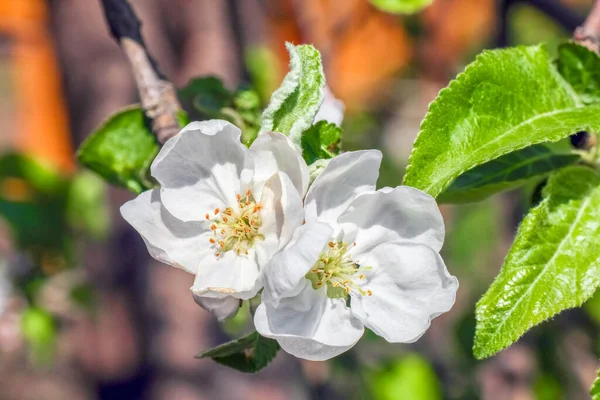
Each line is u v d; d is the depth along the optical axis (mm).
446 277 437
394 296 441
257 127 535
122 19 519
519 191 760
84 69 812
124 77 811
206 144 446
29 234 837
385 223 443
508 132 450
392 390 756
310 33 759
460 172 440
